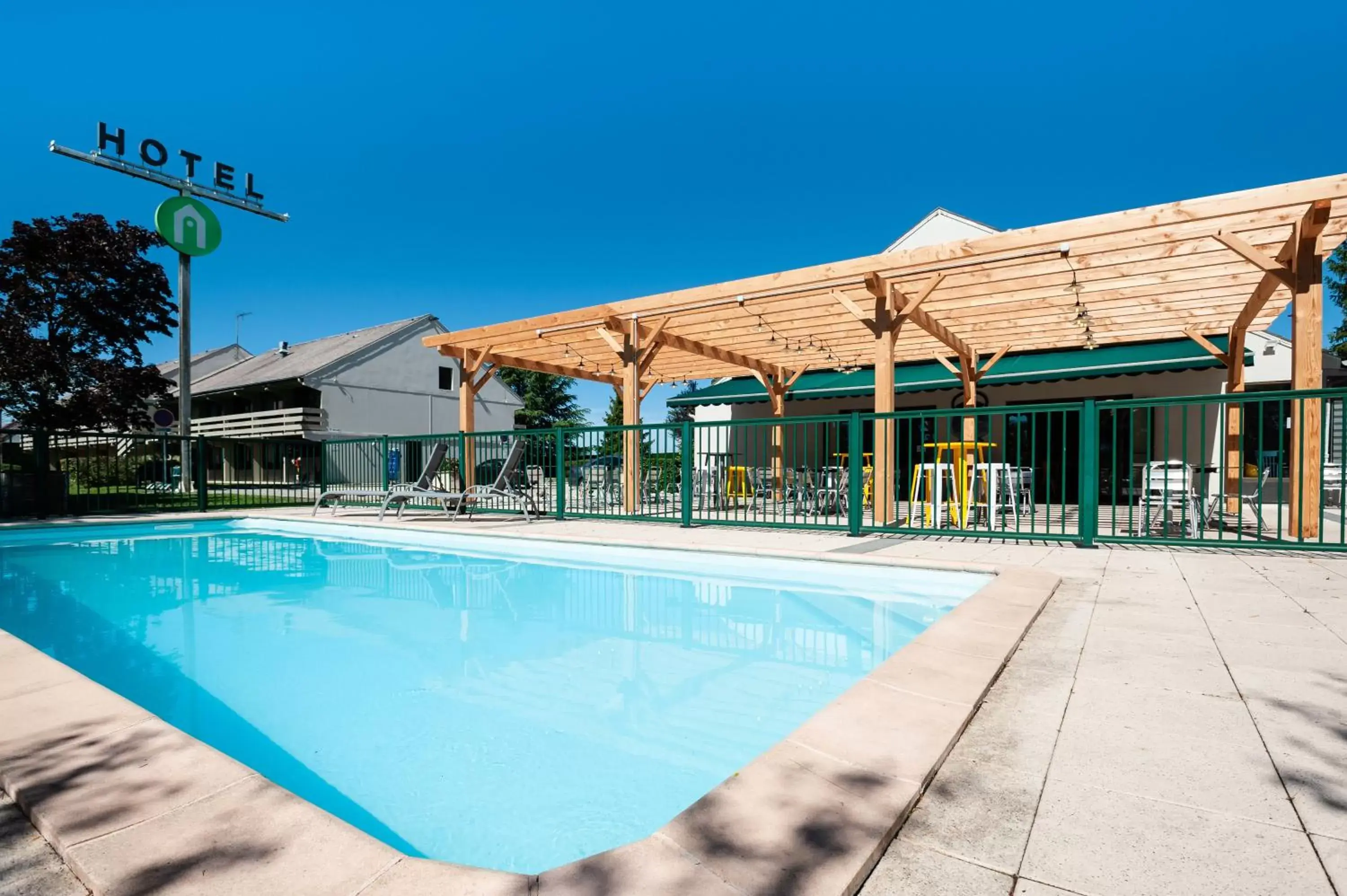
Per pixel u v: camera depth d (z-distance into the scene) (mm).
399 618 5191
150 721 2252
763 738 2871
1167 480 8172
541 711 3215
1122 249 7395
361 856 1471
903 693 2557
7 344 14938
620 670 3859
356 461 15938
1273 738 2219
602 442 11516
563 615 5250
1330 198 6117
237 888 1345
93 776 1848
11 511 10734
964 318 11281
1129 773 1973
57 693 2547
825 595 5859
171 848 1494
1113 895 1396
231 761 1949
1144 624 3752
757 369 15703
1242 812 1744
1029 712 2475
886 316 8508
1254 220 6852
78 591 6344
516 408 34688
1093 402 6691
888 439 8305
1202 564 5676
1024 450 15125
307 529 11016
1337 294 28031
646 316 10875
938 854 1558
